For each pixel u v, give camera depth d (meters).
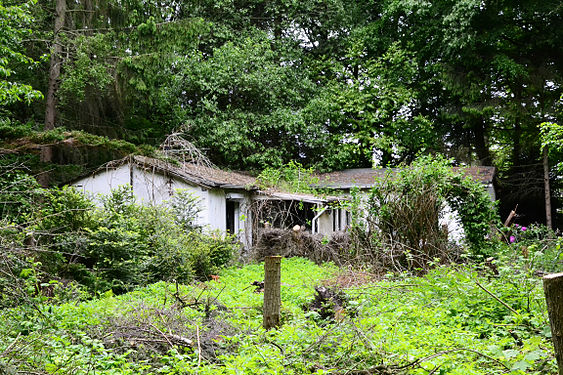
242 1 30.14
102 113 23.38
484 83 26.92
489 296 7.45
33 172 19.02
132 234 12.42
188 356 5.60
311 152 29.03
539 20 26.84
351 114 29.89
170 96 25.09
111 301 9.30
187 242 14.83
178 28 22.47
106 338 6.49
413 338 5.90
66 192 12.34
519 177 29.25
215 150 27.28
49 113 20.34
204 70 26.27
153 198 17.25
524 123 27.52
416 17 28.55
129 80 21.66
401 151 29.41
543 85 26.48
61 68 21.08
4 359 4.97
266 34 29.47
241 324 7.60
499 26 26.12
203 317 7.93
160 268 12.98
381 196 13.70
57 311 7.64
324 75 31.77
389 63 30.28
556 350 3.43
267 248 18.64
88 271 11.35
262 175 22.66
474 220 14.08
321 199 20.00
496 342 5.59
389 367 4.89
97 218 12.72
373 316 7.30
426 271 11.68
